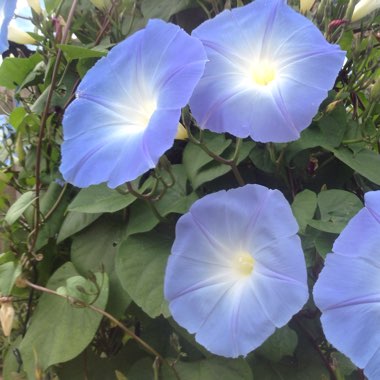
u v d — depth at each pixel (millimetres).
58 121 345
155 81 235
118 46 263
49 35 324
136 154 216
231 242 238
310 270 258
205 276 238
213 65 239
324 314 198
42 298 295
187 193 289
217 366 262
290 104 224
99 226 307
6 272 292
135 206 288
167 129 209
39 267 326
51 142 339
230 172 300
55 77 304
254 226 226
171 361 274
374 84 287
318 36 234
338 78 324
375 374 192
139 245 278
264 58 245
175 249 241
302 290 207
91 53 307
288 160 282
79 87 265
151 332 295
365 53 314
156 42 240
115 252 294
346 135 295
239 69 243
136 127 242
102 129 248
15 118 367
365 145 306
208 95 234
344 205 263
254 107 228
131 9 347
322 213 263
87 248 302
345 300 197
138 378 276
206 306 233
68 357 261
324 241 249
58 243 314
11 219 308
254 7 251
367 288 199
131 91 252
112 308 277
